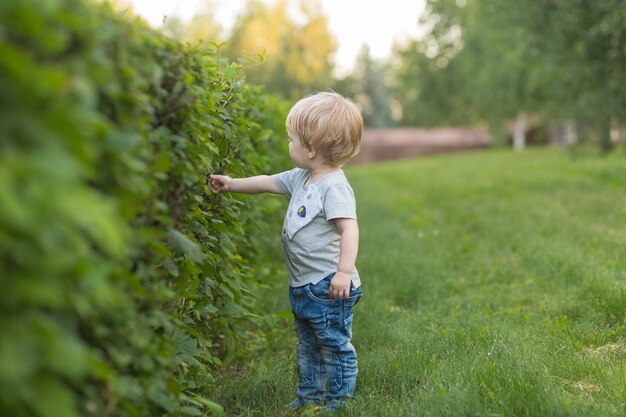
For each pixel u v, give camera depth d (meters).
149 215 1.81
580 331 3.66
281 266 5.35
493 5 14.75
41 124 1.19
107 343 1.63
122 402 1.65
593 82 11.48
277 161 5.39
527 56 13.41
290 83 41.88
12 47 1.11
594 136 13.11
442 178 14.84
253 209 4.08
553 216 7.66
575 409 2.44
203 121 2.22
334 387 2.86
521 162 18.03
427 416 2.50
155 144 1.88
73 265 1.30
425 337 3.53
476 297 4.54
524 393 2.59
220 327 3.09
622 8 9.83
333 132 2.81
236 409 2.78
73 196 1.19
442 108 34.88
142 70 1.73
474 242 6.74
